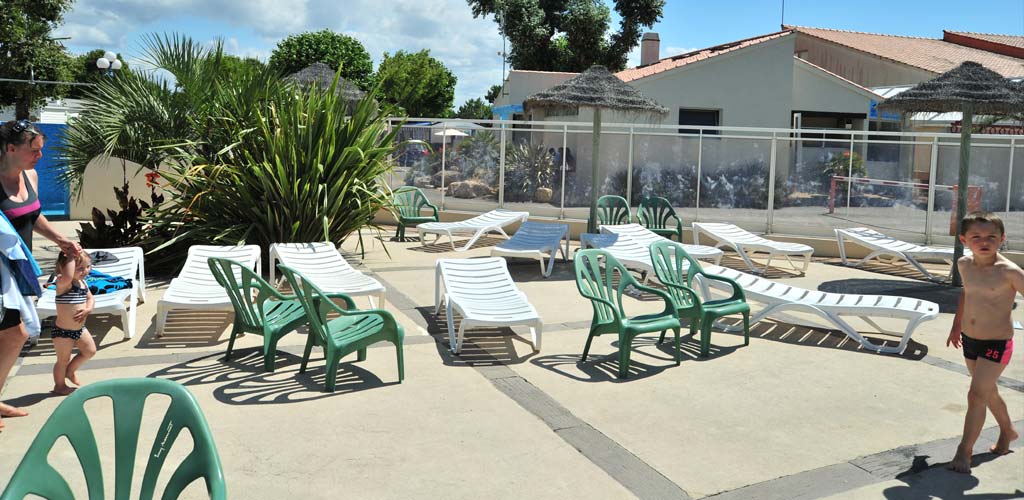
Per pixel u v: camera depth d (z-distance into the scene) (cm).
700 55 2580
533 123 1526
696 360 668
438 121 1584
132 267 785
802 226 1438
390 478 420
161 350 660
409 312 834
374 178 1166
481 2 4312
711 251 1113
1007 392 589
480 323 661
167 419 270
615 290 995
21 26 3194
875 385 604
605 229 1181
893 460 456
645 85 2311
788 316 846
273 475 419
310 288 544
